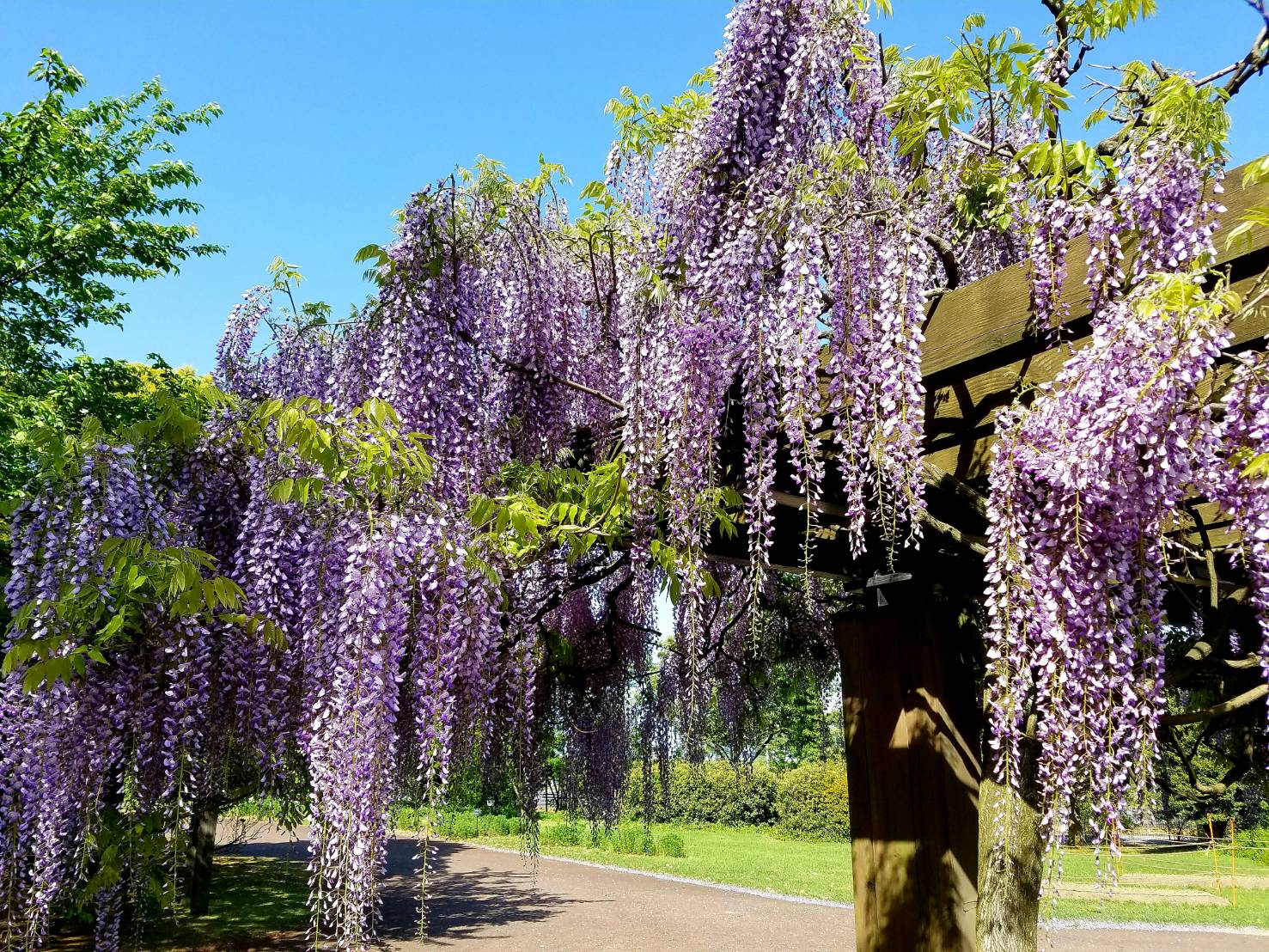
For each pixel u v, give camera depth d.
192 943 6.91
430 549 2.53
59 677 2.40
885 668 2.91
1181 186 1.71
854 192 2.37
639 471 2.51
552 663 3.83
